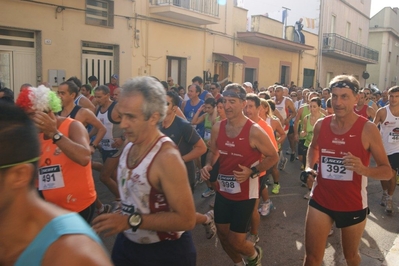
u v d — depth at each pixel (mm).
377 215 5887
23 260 1127
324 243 3205
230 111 3463
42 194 2971
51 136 2742
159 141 2123
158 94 2088
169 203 2086
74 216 1212
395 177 5957
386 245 4789
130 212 2180
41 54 10781
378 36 39094
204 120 6863
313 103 7211
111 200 5996
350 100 3115
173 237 2283
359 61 33125
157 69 14461
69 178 2973
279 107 9305
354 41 32938
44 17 10711
